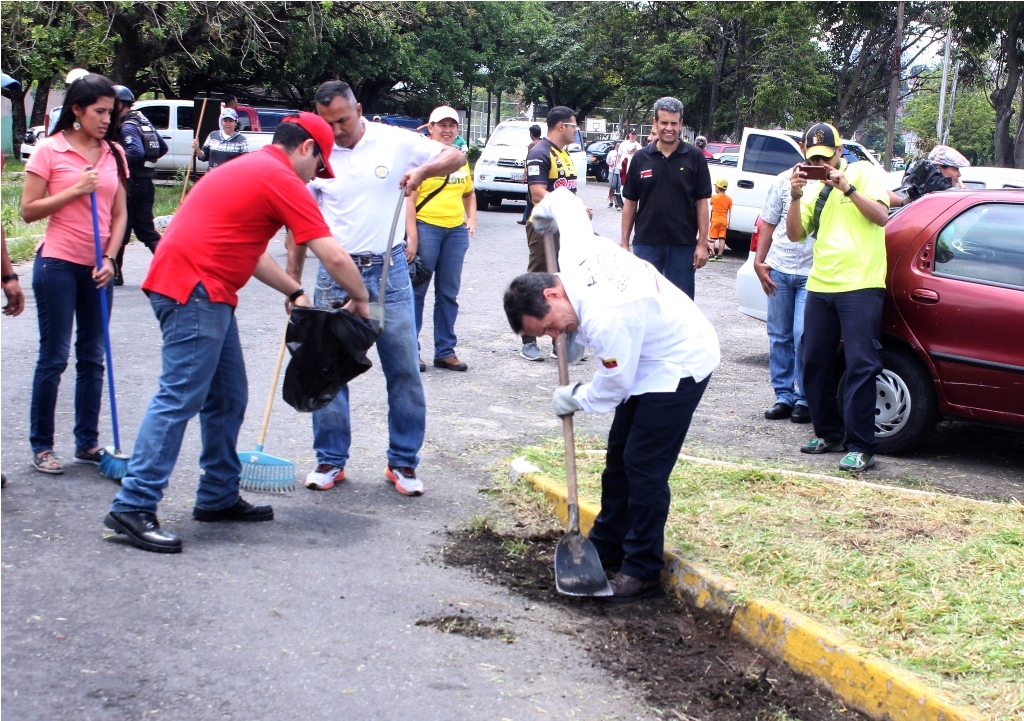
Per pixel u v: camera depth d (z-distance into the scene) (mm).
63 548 4027
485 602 3990
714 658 3658
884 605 3740
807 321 5973
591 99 53125
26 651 3223
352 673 3322
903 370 6105
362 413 6539
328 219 4988
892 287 6113
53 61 19484
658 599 4141
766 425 6844
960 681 3199
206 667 3256
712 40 35781
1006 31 26938
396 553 4375
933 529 4520
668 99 7109
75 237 4770
